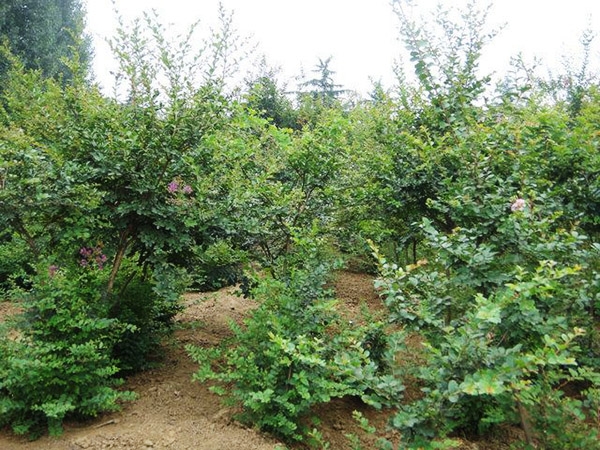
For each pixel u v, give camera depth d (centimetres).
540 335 283
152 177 421
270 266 484
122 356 429
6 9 1552
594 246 343
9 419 332
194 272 477
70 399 332
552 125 488
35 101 507
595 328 404
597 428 317
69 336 354
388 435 369
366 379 281
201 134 436
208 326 577
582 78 803
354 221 596
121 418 356
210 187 453
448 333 284
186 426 338
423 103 555
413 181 510
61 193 382
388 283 313
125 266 459
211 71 453
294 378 336
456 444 257
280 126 1210
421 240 562
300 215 521
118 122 438
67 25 1870
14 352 335
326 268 412
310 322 377
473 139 434
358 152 595
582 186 460
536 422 291
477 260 309
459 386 242
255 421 344
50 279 361
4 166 371
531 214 353
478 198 392
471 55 537
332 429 372
